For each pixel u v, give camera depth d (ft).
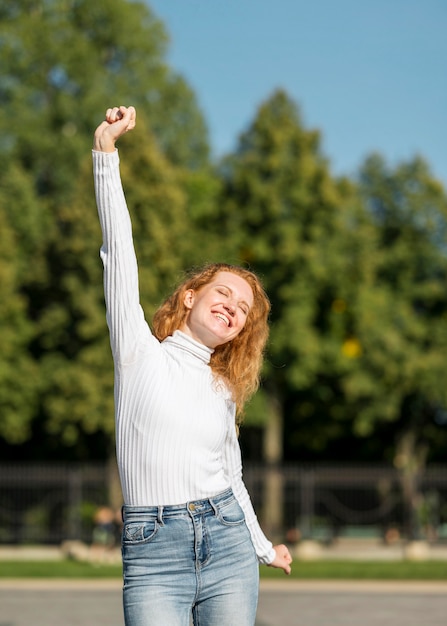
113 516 91.91
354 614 48.03
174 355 14.46
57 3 130.62
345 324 110.01
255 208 109.19
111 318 14.15
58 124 125.49
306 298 108.06
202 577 13.91
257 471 96.99
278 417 114.62
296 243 107.45
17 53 125.29
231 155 113.09
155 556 13.79
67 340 107.96
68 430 106.42
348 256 110.01
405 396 124.16
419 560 87.35
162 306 15.33
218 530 14.01
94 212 106.93
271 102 112.57
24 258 115.65
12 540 107.65
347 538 108.47
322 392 114.21
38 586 62.80
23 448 124.57
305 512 96.27
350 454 136.36
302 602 53.62
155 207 107.76
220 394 14.49
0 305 105.91
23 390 107.14
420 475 96.94
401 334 119.34
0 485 105.19
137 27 131.95
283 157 110.22
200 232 111.24
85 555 89.20
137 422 13.96
